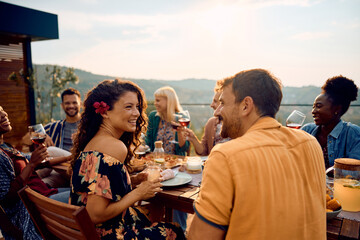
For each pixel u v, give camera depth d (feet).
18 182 6.18
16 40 20.94
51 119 22.21
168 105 10.68
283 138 3.07
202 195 2.85
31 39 22.04
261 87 3.17
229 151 2.78
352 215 4.51
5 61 20.34
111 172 4.05
